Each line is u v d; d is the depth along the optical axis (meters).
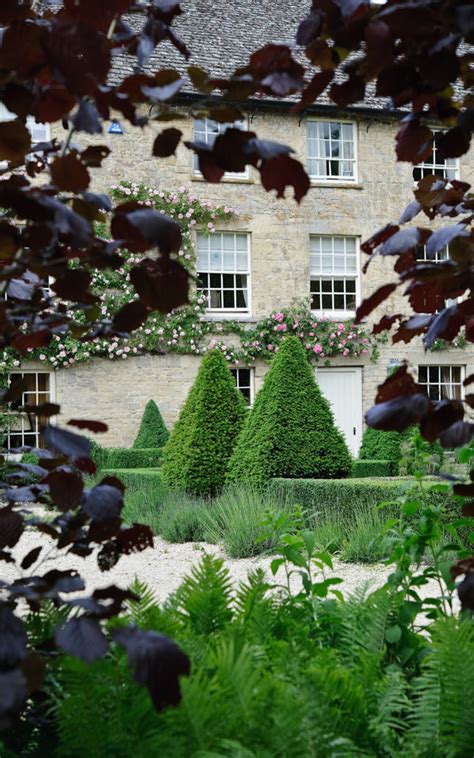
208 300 17.22
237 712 1.58
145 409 16.23
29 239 1.51
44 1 1.75
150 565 7.93
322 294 18.02
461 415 1.74
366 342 17.73
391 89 1.73
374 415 1.68
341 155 18.17
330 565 2.94
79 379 16.09
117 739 1.57
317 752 1.53
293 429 10.90
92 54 1.33
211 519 9.55
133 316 1.78
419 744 1.73
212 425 11.76
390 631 2.35
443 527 2.94
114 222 1.58
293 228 17.66
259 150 1.41
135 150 16.56
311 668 1.78
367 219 18.11
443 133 1.87
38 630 2.01
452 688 1.75
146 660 1.35
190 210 16.75
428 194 2.00
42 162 1.96
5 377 15.55
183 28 18.19
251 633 2.21
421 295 1.99
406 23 1.51
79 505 1.70
